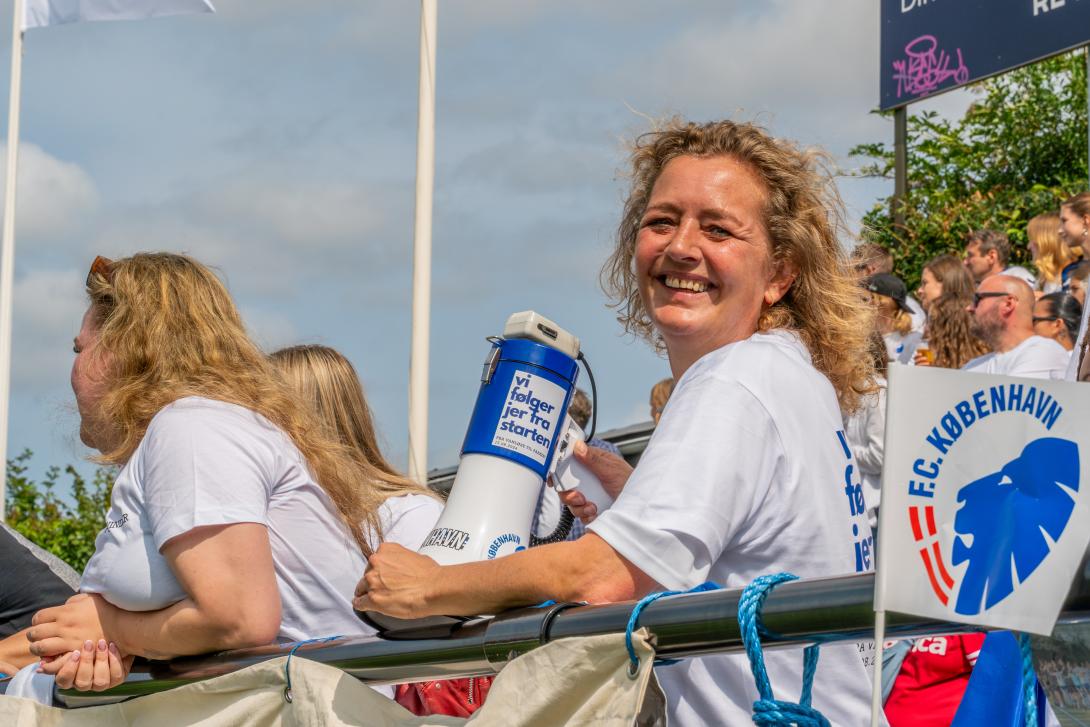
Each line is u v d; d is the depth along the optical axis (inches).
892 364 81.5
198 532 133.0
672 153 135.8
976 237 463.2
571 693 99.3
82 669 136.0
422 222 390.0
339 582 150.9
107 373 151.8
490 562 110.1
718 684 114.9
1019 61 588.7
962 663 214.8
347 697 117.0
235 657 130.5
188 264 157.8
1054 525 81.7
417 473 381.7
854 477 124.3
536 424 127.6
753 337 123.1
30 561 223.3
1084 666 91.3
